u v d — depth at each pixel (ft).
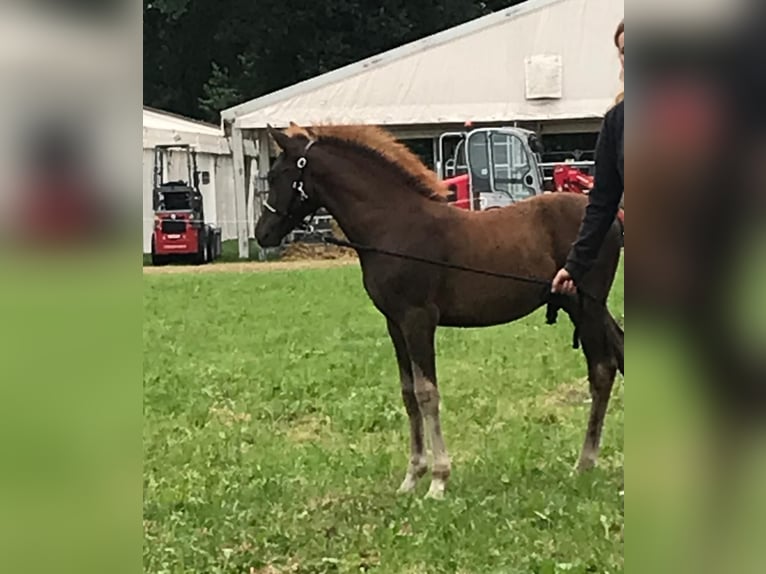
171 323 51.34
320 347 43.21
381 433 28.84
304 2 127.44
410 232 22.17
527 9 91.45
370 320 51.13
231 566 18.44
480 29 92.07
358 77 93.30
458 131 95.14
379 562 18.38
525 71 91.86
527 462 24.66
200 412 31.89
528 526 19.66
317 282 69.56
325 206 22.67
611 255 23.12
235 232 107.65
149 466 25.41
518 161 79.77
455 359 39.22
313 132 22.88
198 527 20.56
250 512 21.52
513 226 22.85
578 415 29.73
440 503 21.42
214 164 104.22
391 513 21.24
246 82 129.29
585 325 23.36
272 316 53.36
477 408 30.89
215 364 39.88
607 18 91.09
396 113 93.20
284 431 29.58
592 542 18.47
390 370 37.65
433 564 18.13
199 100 131.75
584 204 23.41
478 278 22.39
